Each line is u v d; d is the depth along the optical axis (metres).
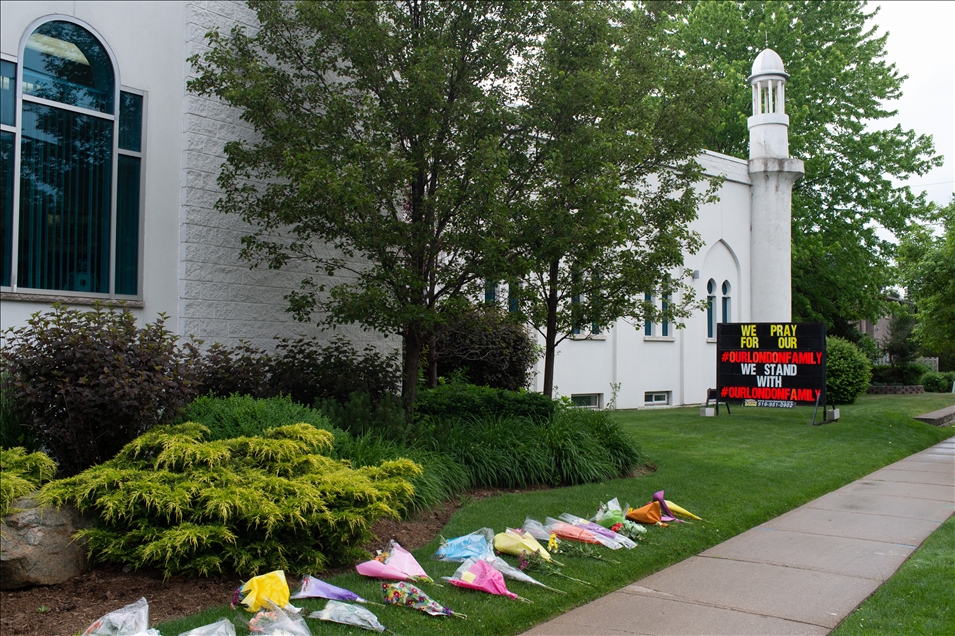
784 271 25.77
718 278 25.30
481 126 10.46
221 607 5.29
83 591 5.43
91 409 6.32
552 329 12.59
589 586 6.17
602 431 11.62
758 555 7.39
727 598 6.06
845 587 6.35
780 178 25.69
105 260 9.87
